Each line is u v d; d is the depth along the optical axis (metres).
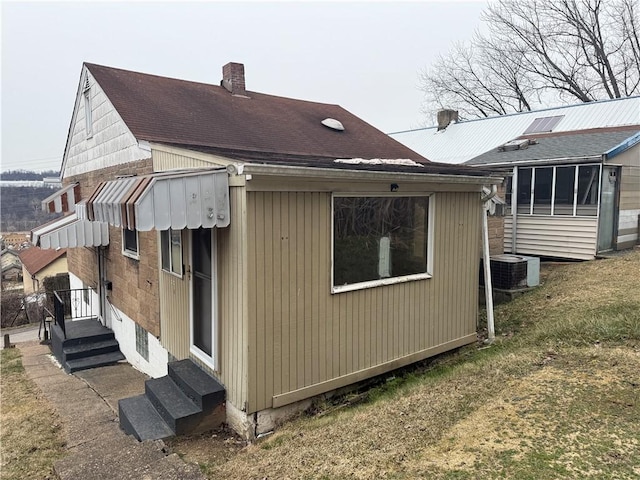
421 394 4.91
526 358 5.52
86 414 6.10
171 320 6.50
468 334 6.95
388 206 5.71
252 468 3.80
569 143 12.36
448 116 19.48
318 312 5.04
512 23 26.97
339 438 4.12
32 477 4.29
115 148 8.48
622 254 11.10
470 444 3.68
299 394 4.94
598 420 3.84
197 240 5.52
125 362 9.03
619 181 11.45
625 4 23.81
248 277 4.44
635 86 24.62
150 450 4.10
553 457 3.37
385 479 3.33
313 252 4.93
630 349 5.39
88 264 11.55
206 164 5.04
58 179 17.86
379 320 5.68
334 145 9.76
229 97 10.92
